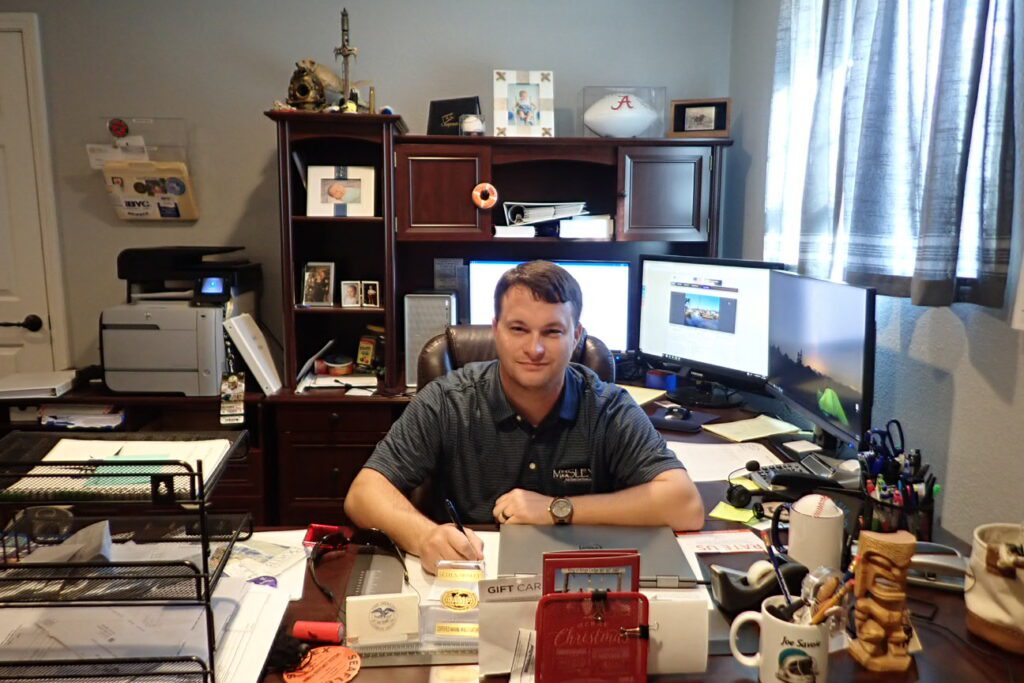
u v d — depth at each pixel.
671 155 2.80
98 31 2.96
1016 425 1.48
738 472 1.73
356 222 3.00
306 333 3.01
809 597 0.95
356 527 1.43
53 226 3.03
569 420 1.54
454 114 2.85
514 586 0.97
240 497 2.74
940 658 1.00
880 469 1.27
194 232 3.09
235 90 3.02
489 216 2.78
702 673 0.98
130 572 0.99
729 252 3.09
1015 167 1.47
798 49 2.31
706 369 2.40
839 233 2.00
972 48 1.49
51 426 2.66
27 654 0.90
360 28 3.02
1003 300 1.50
